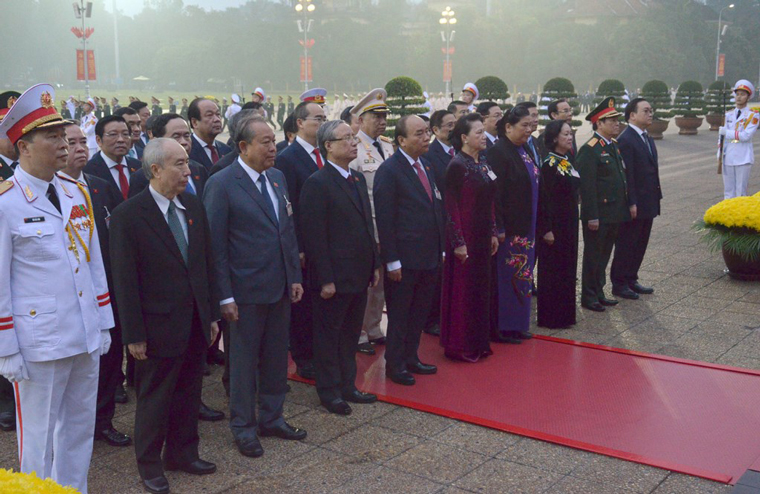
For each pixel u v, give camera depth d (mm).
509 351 5805
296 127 5762
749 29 89000
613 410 4645
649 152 7168
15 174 3342
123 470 4008
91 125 9562
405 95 16094
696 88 26938
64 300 3354
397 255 5035
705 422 4449
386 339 5492
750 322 6352
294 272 4367
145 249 3613
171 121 5078
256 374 4715
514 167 5867
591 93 57312
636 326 6348
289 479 3844
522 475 3846
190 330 3734
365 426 4496
